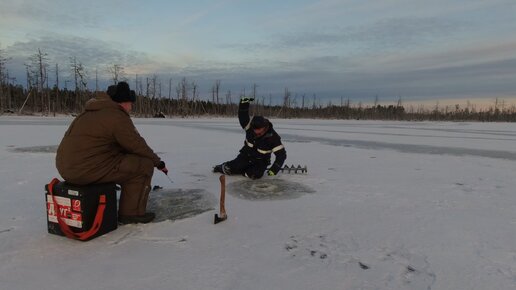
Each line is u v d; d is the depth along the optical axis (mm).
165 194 5410
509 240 3783
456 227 4160
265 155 6648
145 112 64125
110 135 3744
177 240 3705
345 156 10297
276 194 5559
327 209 4812
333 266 3176
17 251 3373
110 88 4004
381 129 29250
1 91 48656
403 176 7203
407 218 4473
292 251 3477
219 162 8414
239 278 2938
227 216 4434
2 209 4551
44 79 52781
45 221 4148
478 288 2816
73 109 58656
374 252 3471
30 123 25984
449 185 6391
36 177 6422
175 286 2799
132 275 2965
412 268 3148
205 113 76062
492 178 7102
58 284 2809
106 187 3781
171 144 12719
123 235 3807
